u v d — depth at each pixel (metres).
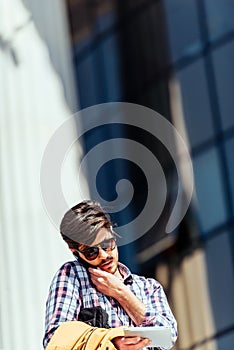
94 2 15.26
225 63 14.77
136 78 15.16
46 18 12.20
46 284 10.84
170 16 15.24
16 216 11.08
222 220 14.21
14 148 11.38
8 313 10.73
